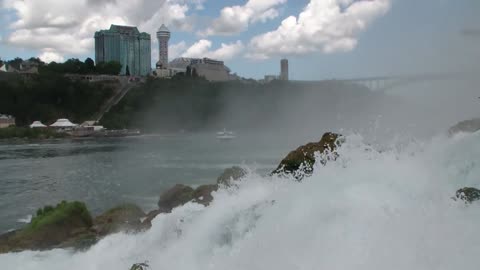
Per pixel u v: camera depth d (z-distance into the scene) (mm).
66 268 11703
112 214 16766
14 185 36719
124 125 149375
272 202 9102
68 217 15562
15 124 133750
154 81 174750
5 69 175375
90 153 70000
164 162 52469
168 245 10430
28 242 14156
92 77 175625
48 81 152875
